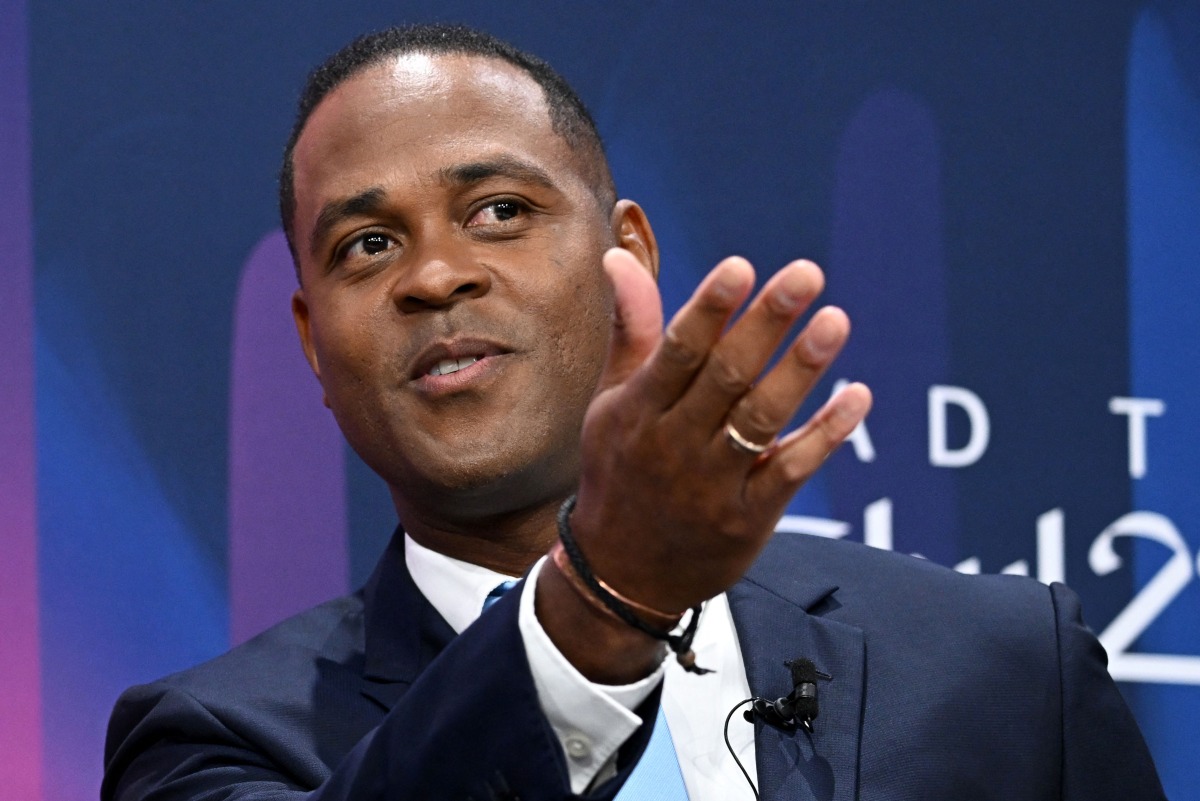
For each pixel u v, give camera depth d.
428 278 6.82
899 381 11.86
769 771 6.60
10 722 10.27
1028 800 7.00
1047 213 12.30
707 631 7.21
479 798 4.78
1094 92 12.51
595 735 4.79
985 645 7.39
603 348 7.20
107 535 10.59
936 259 12.06
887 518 11.68
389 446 7.09
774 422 4.36
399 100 7.17
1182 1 12.73
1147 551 12.05
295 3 11.38
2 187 10.67
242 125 11.19
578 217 7.21
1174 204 12.52
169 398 10.82
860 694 6.98
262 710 7.16
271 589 10.85
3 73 10.75
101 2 11.00
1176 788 11.80
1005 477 11.92
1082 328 12.21
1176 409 12.27
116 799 7.28
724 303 4.26
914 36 12.30
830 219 11.98
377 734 5.07
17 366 10.55
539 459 7.00
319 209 7.16
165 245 10.94
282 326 11.12
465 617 7.41
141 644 10.56
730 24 12.03
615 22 11.85
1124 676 11.85
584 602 4.69
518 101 7.30
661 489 4.50
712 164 11.86
